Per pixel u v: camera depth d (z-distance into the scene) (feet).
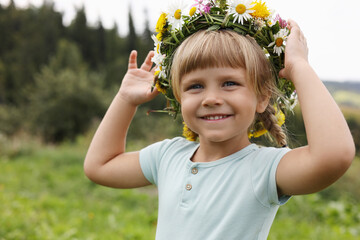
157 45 4.72
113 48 127.34
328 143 3.43
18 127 61.26
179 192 4.35
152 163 4.98
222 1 4.42
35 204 19.45
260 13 4.25
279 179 3.84
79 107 61.16
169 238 4.23
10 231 13.88
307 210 18.54
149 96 5.08
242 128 4.06
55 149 39.86
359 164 25.77
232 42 4.05
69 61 98.43
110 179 5.15
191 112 4.10
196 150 4.73
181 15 4.44
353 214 18.99
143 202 22.41
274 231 15.34
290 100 4.71
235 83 3.99
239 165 4.17
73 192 24.34
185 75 4.13
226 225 3.92
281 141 4.60
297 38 4.16
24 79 111.24
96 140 5.30
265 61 4.21
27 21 130.41
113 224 16.92
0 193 20.52
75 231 14.98
